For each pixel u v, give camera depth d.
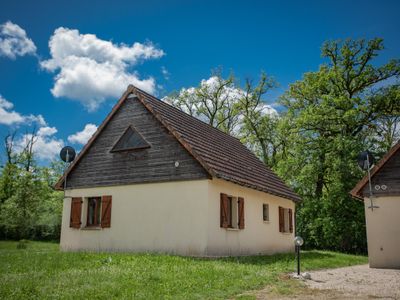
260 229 21.02
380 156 30.83
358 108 30.98
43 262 12.77
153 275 10.33
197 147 18.09
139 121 19.36
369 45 32.53
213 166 17.12
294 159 32.44
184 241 16.91
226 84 43.03
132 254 15.55
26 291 8.41
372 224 17.31
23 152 47.06
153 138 18.69
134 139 19.19
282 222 23.69
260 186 20.41
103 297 8.07
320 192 32.81
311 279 11.99
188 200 17.17
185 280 9.98
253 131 41.47
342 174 29.64
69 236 20.05
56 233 37.31
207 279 10.30
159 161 18.27
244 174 20.05
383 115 32.72
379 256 16.98
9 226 34.66
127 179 18.95
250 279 10.75
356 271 15.20
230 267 12.67
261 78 41.09
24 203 35.16
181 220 17.16
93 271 10.93
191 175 17.27
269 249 21.86
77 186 20.30
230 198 19.08
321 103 32.44
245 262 14.99
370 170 17.53
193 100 43.66
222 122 43.56
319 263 17.16
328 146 31.08
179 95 43.78
